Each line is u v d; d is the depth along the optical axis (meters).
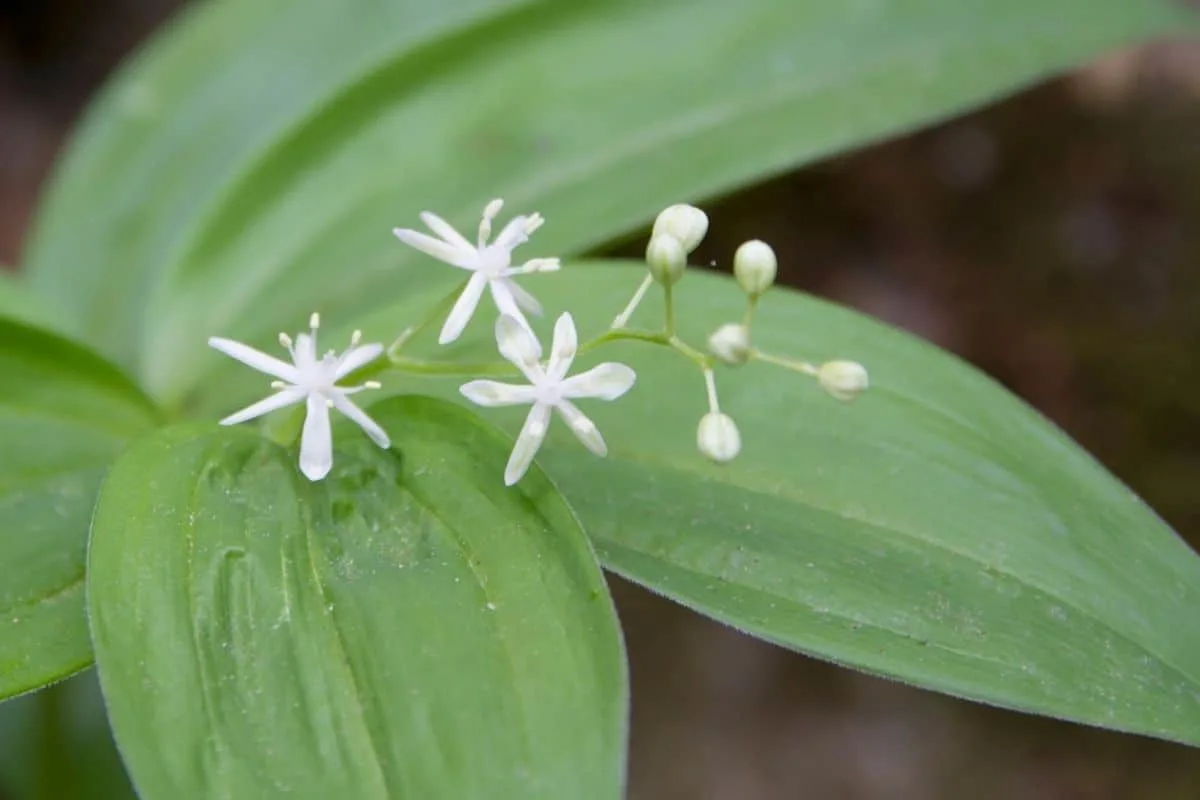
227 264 0.25
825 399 0.22
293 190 0.25
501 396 0.21
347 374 0.22
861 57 0.26
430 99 0.26
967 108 0.25
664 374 0.23
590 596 0.21
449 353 0.23
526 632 0.20
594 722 0.20
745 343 0.21
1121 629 0.21
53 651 0.21
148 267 0.26
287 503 0.21
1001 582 0.21
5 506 0.23
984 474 0.22
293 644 0.20
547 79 0.26
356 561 0.21
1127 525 0.22
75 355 0.23
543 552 0.21
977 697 0.21
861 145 0.25
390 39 0.27
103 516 0.21
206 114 0.27
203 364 0.25
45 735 0.26
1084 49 0.25
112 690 0.20
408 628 0.21
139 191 0.27
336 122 0.25
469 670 0.20
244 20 0.27
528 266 0.22
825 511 0.22
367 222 0.25
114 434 0.24
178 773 0.20
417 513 0.21
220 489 0.21
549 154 0.25
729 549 0.22
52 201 0.26
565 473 0.22
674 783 0.32
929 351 0.23
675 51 0.26
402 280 0.25
